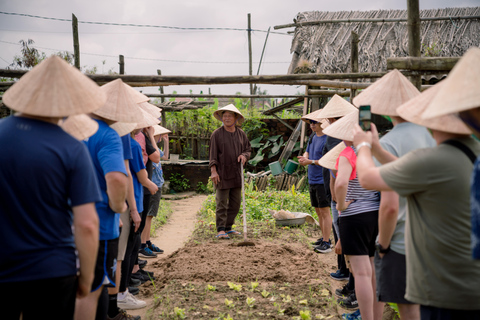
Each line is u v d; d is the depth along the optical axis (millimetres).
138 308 4336
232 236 7500
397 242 2797
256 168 15719
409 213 2250
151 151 5320
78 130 2639
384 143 2781
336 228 4809
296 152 14508
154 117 5090
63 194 2057
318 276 5145
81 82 2193
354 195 3551
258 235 7465
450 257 2041
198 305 4219
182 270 5312
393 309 4012
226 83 6000
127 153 3850
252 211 9266
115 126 3629
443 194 2027
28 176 1951
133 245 4199
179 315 3932
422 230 2139
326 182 5336
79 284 2174
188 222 9453
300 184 12195
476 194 1720
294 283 4895
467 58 1809
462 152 2045
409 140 2754
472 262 2016
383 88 2936
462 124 2031
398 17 12461
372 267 3725
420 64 4492
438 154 2045
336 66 11477
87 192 2088
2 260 1944
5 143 1975
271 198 10492
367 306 3443
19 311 2045
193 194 14391
